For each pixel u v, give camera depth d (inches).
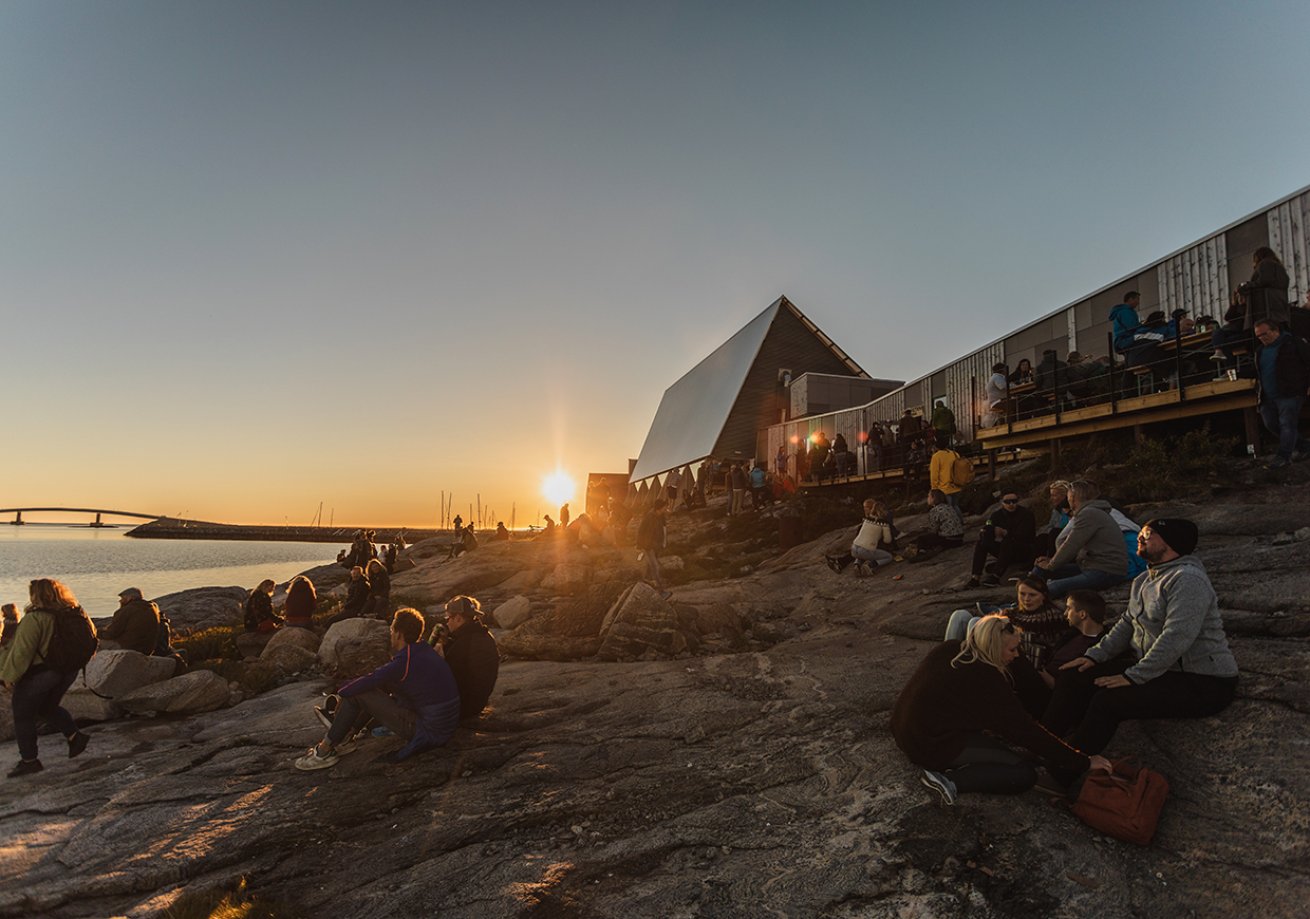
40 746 257.4
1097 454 505.0
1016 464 701.9
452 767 211.5
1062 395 571.5
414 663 218.8
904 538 530.9
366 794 197.5
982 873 146.3
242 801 197.8
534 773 205.0
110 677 288.4
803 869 151.4
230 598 829.2
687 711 245.1
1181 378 467.2
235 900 152.8
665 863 158.2
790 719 228.7
